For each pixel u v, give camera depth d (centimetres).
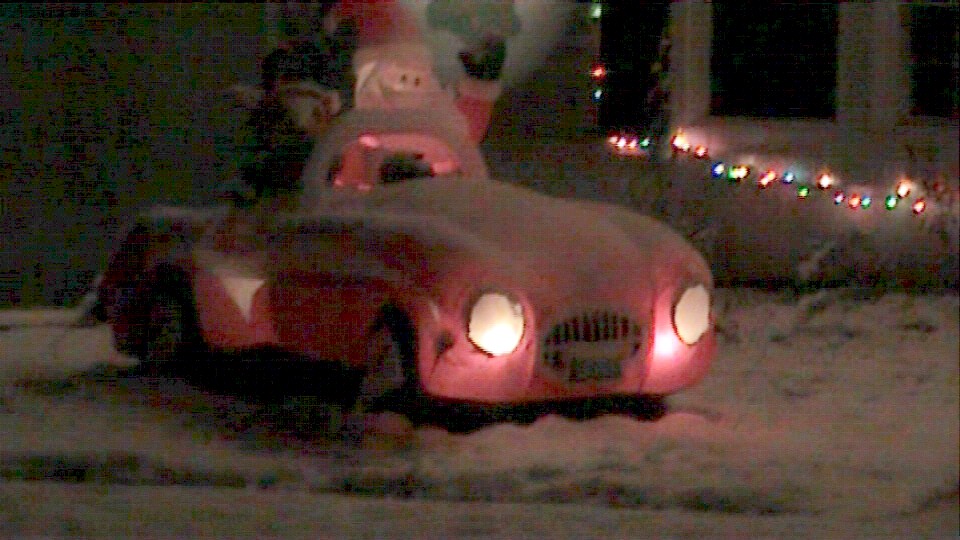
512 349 684
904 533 604
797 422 806
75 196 1248
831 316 1141
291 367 781
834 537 593
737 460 707
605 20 1255
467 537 572
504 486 647
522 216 734
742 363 982
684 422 782
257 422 745
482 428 742
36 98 1271
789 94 1263
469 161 826
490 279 682
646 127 1243
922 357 1013
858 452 736
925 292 1247
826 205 1241
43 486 628
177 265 805
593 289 709
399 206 751
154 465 655
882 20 1236
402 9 850
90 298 956
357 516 597
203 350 823
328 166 780
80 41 1295
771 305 1166
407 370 701
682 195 1223
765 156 1249
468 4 904
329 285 720
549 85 1224
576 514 615
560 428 741
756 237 1244
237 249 785
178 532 562
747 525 605
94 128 1272
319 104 800
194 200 1255
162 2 1337
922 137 1248
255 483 647
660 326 734
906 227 1245
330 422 728
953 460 722
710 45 1259
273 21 959
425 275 684
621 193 1215
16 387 809
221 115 1270
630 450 712
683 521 609
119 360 908
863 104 1241
